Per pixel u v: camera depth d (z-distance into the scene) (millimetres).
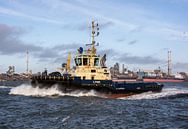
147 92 60438
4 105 45594
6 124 29828
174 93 65438
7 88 102500
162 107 45875
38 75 59562
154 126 30031
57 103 47375
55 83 56906
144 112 39406
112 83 56875
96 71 57625
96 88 55969
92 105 45094
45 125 29422
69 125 29500
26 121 31484
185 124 31219
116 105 46000
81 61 57938
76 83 55500
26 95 61062
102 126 29375
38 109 40812
